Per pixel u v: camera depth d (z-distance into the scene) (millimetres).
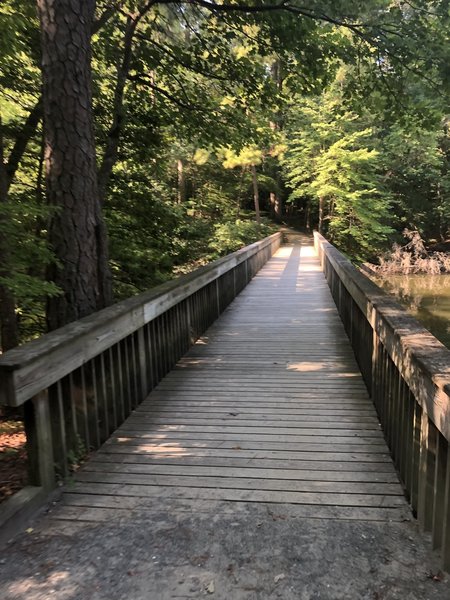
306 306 8758
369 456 3078
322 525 2334
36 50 5637
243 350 5848
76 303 4086
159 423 3684
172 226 9328
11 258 3992
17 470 3244
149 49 7312
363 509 2471
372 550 2139
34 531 2328
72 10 3945
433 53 6262
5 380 2250
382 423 3496
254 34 7516
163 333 4852
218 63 7742
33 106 6430
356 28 6480
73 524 2381
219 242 19766
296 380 4688
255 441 3326
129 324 3738
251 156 19453
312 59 7199
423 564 2037
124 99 7543
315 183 24109
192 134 8453
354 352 5535
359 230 25156
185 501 2576
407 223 29391
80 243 4086
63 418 2779
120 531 2314
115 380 3635
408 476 2572
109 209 8039
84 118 4070
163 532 2303
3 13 4562
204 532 2295
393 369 3039
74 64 3971
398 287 21766
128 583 1957
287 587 1919
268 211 35500
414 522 2350
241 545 2191
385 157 25828
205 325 6938
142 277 8812
